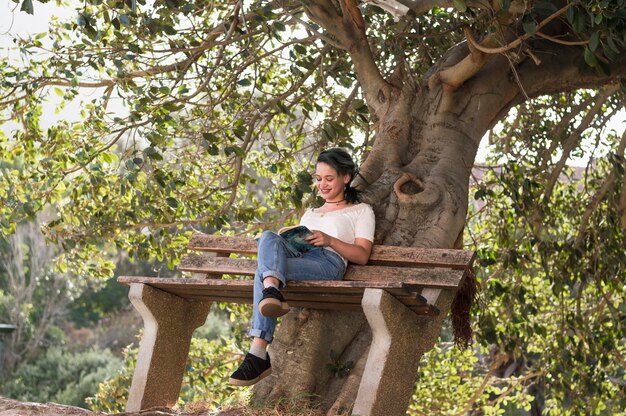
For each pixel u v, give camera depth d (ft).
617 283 31.09
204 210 30.42
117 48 24.38
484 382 35.53
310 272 16.35
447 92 22.07
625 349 36.86
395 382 16.10
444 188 20.11
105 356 92.48
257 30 24.49
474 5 20.45
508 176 27.30
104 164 27.71
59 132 27.96
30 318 98.84
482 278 30.58
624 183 30.50
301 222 17.72
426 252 17.34
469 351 35.73
